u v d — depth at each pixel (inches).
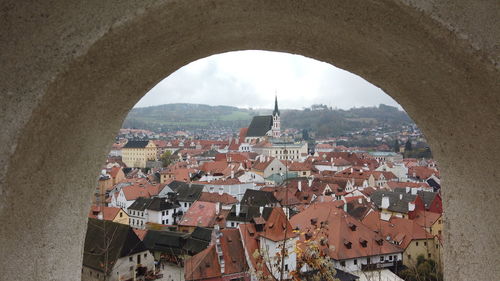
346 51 96.4
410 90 97.6
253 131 4220.0
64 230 90.8
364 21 79.3
